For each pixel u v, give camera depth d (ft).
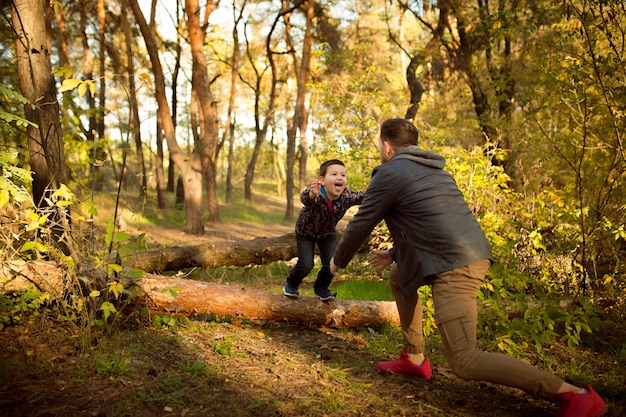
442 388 11.00
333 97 29.40
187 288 14.21
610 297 16.56
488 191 20.81
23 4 15.17
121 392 9.78
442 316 9.48
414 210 9.81
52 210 12.51
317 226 14.32
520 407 10.04
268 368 11.72
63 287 12.94
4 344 11.66
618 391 10.82
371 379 11.42
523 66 29.43
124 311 13.87
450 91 41.27
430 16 46.50
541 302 14.56
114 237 12.30
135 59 82.89
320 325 15.33
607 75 17.66
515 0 23.89
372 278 23.85
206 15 55.77
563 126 23.80
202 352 12.37
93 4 67.15
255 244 22.04
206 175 65.87
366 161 29.50
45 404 9.20
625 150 18.69
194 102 67.00
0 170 13.17
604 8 16.93
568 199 19.70
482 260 9.55
